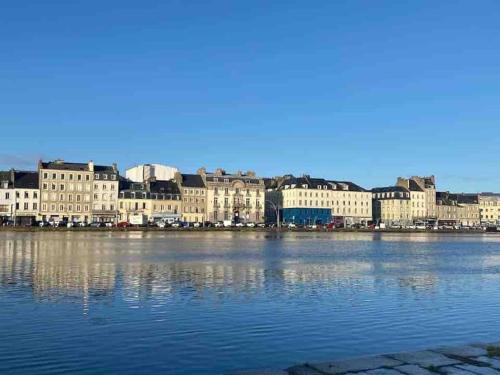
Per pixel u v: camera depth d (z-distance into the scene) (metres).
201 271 40.31
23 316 23.12
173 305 25.97
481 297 29.78
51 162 157.50
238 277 37.06
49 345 18.69
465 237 140.88
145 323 22.06
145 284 32.75
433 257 61.03
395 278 38.38
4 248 63.19
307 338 20.11
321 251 67.94
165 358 17.41
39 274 37.12
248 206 186.62
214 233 133.50
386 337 20.47
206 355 17.78
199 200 178.88
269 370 14.46
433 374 13.62
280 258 54.47
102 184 161.50
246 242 88.00
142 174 190.50
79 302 26.39
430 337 20.55
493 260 57.25
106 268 41.38
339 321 23.00
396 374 13.63
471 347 16.20
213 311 24.69
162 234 119.75
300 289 31.88
